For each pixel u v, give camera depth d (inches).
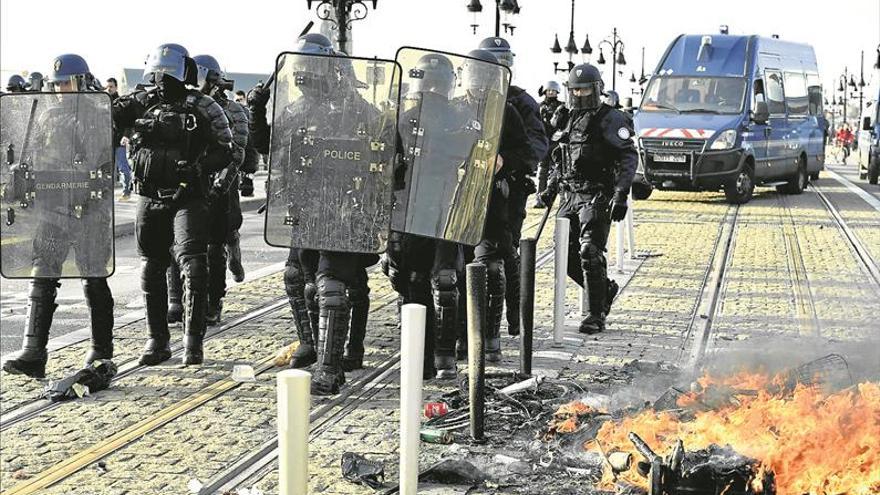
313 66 381.4
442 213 397.4
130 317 536.1
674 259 746.8
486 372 405.4
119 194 1242.6
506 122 436.5
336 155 382.0
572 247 514.6
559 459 311.1
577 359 446.3
